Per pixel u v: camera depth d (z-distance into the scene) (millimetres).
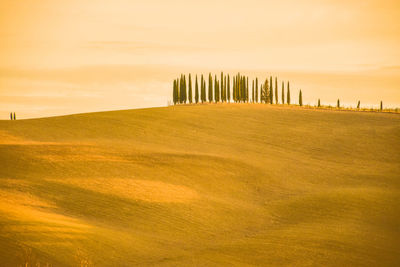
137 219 56156
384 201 65938
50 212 53781
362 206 63906
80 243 44000
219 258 44875
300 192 74188
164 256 45031
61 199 59312
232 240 52125
